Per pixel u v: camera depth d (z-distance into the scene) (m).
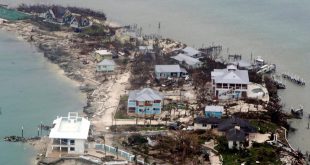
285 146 167.75
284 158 159.62
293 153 164.62
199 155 159.62
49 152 160.38
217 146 164.00
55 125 166.00
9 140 168.38
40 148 164.12
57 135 159.50
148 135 170.88
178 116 184.88
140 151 161.50
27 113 188.25
